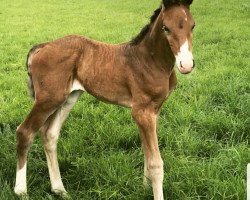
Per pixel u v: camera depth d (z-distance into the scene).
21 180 4.61
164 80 4.34
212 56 10.23
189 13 4.09
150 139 4.33
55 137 4.79
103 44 4.62
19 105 7.33
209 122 6.18
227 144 5.54
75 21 16.56
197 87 7.68
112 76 4.44
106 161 5.15
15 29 14.96
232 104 6.77
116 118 6.52
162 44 4.22
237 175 4.73
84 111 6.80
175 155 5.52
